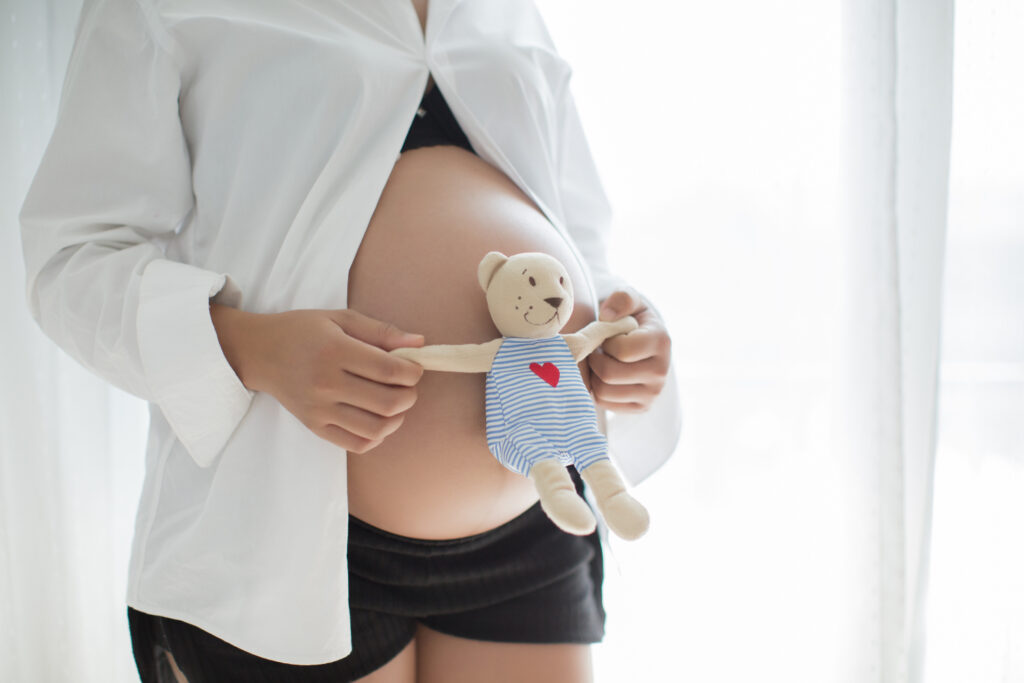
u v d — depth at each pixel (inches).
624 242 63.9
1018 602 61.4
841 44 61.1
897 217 60.4
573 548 37.7
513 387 28.6
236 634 29.9
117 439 56.2
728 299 63.6
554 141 43.4
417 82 36.3
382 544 32.9
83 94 32.5
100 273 30.9
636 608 61.0
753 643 61.4
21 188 53.7
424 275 31.6
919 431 62.4
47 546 54.1
